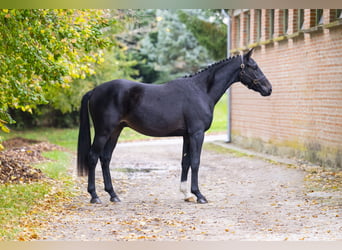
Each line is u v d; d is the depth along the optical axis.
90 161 9.55
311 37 14.91
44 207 8.96
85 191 11.02
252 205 9.46
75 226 7.74
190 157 9.93
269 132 18.22
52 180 11.87
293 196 10.20
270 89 10.23
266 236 7.14
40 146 18.59
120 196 10.56
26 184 11.01
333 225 7.71
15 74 9.09
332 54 13.69
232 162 16.34
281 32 17.30
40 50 9.10
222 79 9.98
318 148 14.53
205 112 9.74
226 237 7.12
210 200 10.09
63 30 9.32
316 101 14.60
